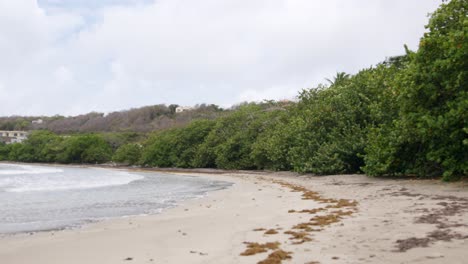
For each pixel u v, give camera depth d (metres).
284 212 11.66
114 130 129.00
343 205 12.20
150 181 32.12
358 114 26.38
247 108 56.88
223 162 49.22
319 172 26.86
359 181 19.91
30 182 30.78
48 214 13.93
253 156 40.91
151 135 79.69
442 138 15.50
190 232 9.36
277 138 35.38
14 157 110.00
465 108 13.67
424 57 15.66
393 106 21.39
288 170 35.84
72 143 93.56
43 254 7.84
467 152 14.78
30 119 164.12
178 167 61.78
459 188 13.28
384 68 25.69
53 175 42.53
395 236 7.28
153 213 13.64
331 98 28.86
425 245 6.48
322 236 7.81
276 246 7.23
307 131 29.19
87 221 12.29
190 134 60.81
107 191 22.89
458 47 13.67
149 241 8.55
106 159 90.75
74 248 8.25
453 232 7.18
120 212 14.21
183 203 16.44
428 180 16.58
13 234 10.22
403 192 13.89
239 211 12.66
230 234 8.75
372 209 10.85
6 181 31.75
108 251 7.80
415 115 15.91
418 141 17.23
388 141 18.38
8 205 16.44
